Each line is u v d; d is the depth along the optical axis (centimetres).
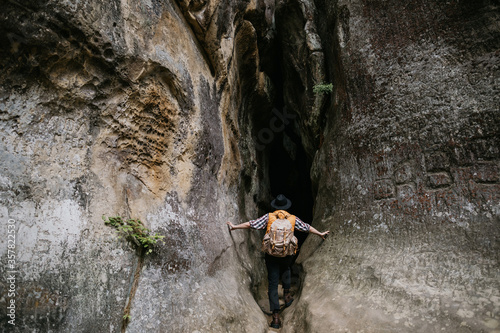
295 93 692
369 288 327
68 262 224
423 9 405
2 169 212
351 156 436
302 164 951
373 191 399
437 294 286
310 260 425
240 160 561
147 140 309
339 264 379
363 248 371
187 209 339
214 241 364
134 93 291
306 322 334
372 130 418
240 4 512
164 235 293
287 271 415
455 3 379
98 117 271
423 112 377
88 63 258
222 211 425
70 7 234
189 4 373
